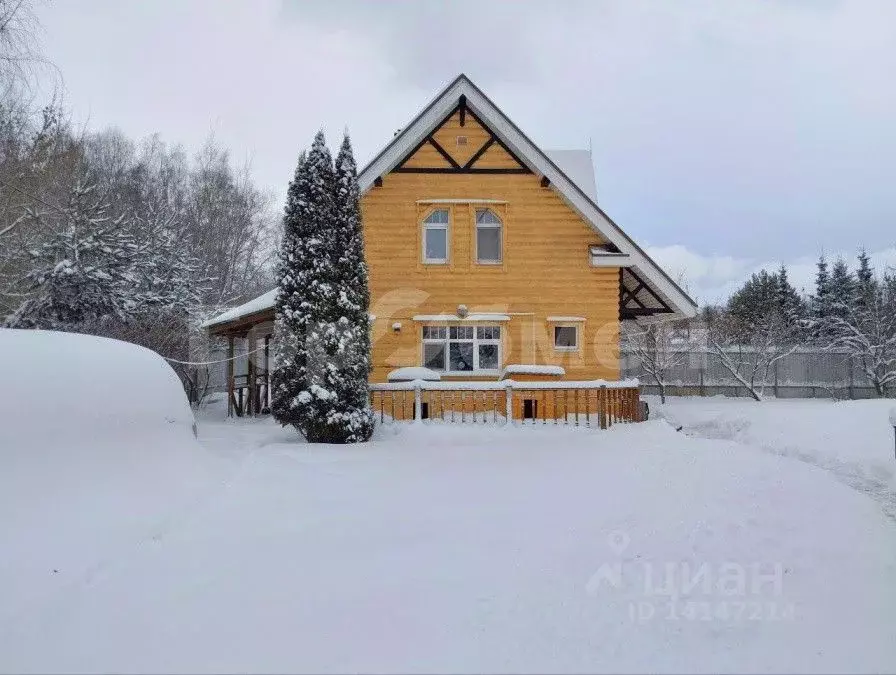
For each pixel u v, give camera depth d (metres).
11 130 17.27
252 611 4.05
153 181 37.97
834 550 5.10
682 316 17.45
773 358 26.59
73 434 6.39
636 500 6.36
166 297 18.66
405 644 3.59
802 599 4.19
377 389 12.63
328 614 3.99
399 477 7.68
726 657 3.43
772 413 15.37
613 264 15.65
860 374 27.42
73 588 4.43
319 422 10.69
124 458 6.57
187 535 5.43
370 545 5.21
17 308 16.27
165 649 3.62
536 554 4.94
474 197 16.06
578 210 15.77
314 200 11.34
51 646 3.68
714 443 9.63
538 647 3.55
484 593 4.26
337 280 11.22
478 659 3.41
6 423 6.01
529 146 15.66
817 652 3.49
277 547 5.18
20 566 4.67
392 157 15.66
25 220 17.97
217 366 24.77
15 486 5.52
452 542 5.26
